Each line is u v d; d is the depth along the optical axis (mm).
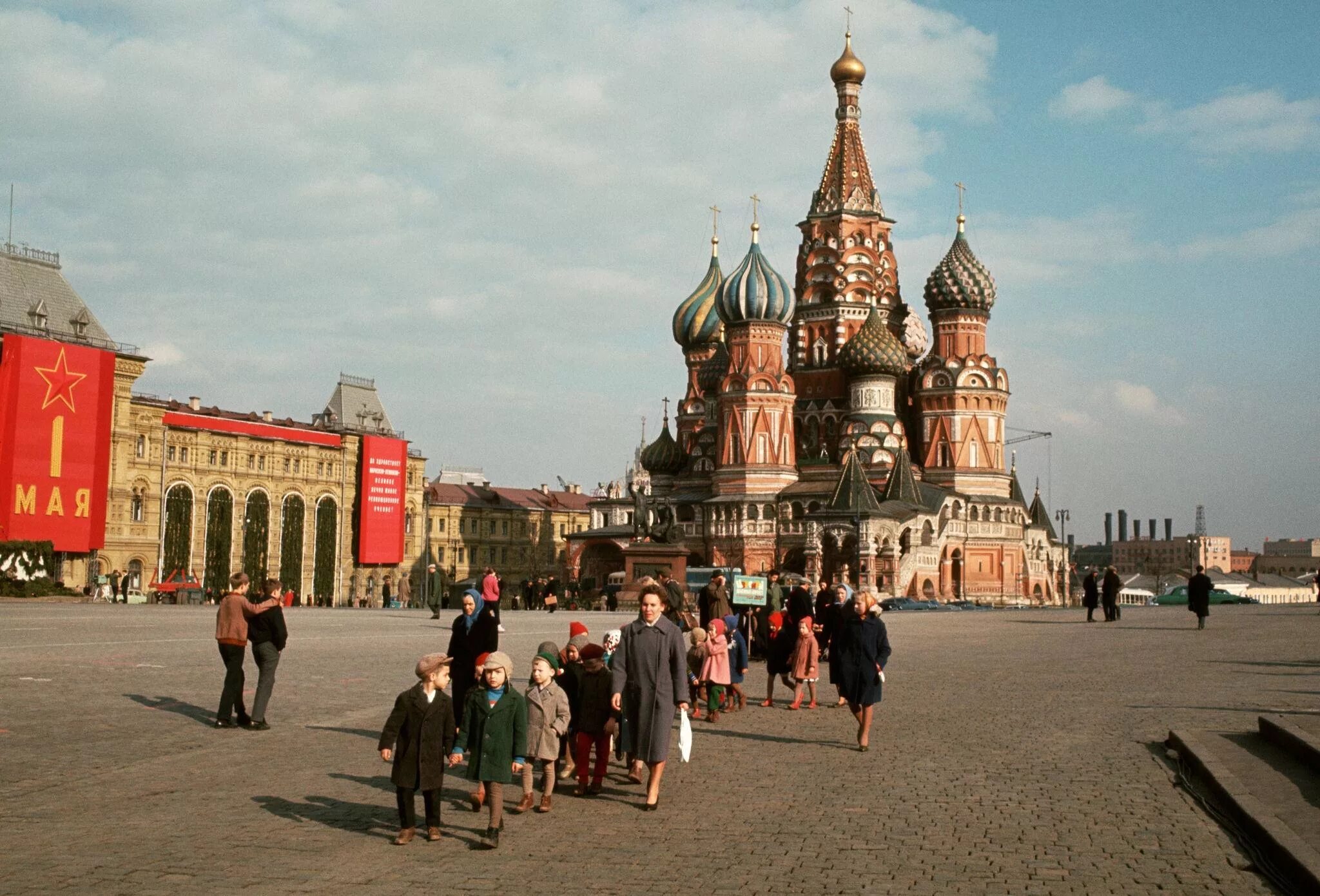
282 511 152375
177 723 26234
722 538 144375
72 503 120062
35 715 26641
